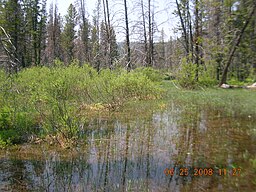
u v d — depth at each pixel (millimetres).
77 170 5664
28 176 5391
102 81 13656
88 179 5195
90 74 14367
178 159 6102
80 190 4734
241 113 11719
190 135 8195
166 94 19297
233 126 9227
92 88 13656
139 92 16750
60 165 5953
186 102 15539
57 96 7918
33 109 8883
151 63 28922
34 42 35562
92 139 7926
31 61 35656
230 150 6602
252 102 14711
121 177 5230
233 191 4477
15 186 4934
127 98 15828
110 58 21969
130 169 5621
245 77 28062
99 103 13508
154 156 6375
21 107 9016
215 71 27422
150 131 8820
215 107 13586
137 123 10039
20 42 29922
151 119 10781
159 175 5266
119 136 8242
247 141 7363
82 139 7895
